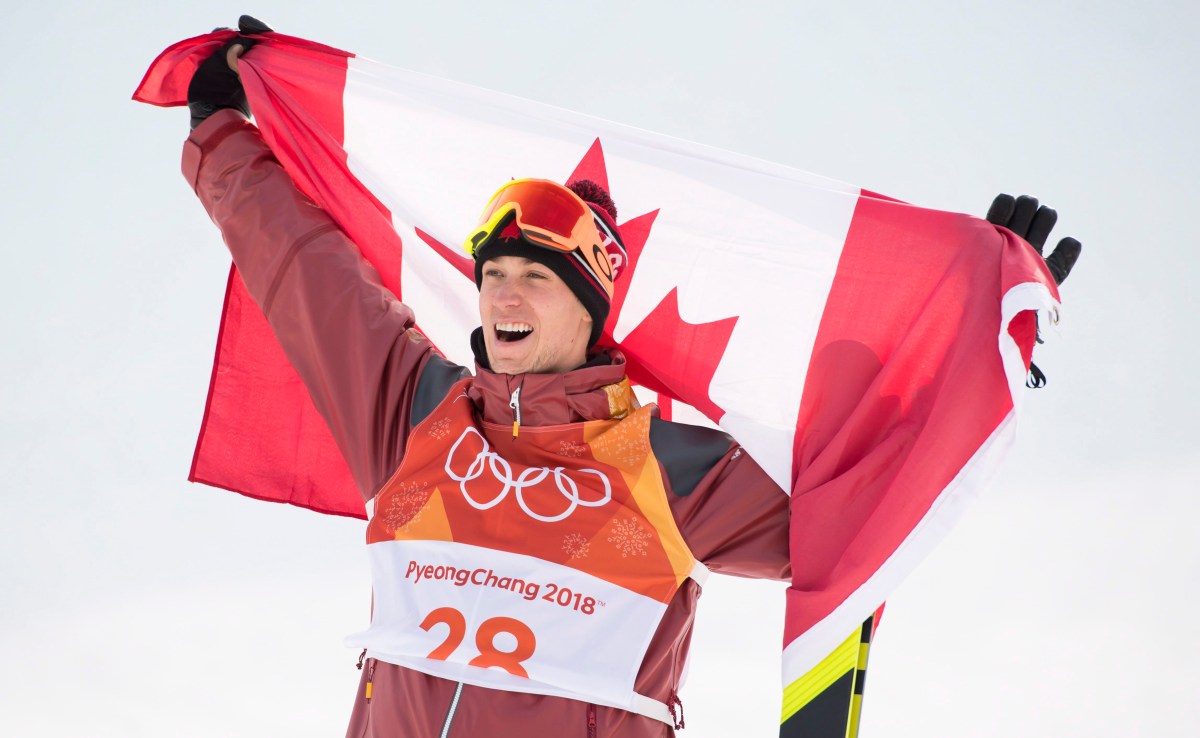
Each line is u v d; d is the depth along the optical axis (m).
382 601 6.79
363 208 8.23
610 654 6.43
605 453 6.90
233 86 8.48
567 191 7.22
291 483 8.57
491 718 6.27
